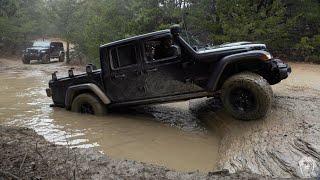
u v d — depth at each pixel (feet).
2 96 42.93
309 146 17.01
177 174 15.05
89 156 17.51
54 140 23.29
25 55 98.37
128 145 22.06
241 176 14.49
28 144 19.61
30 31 130.00
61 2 94.68
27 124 28.02
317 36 55.11
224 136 22.58
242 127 22.40
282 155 16.70
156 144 22.11
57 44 105.91
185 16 60.44
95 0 75.77
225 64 23.93
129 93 28.45
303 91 31.07
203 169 17.54
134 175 14.97
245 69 24.82
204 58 25.12
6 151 18.16
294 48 57.11
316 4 56.75
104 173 15.24
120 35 64.44
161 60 26.58
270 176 14.62
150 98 27.63
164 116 29.84
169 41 26.13
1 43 128.57
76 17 89.51
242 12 54.70
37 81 57.98
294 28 59.16
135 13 66.33
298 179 14.05
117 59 28.45
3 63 103.40
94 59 68.85
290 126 20.29
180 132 24.94
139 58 27.35
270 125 21.22
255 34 52.85
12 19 126.00
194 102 32.78
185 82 26.02
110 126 26.86
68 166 16.06
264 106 22.25
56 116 30.50
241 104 23.21
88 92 30.86
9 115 31.73
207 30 58.08
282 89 32.40
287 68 25.43
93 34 68.95
